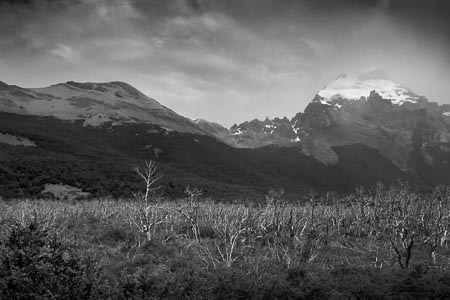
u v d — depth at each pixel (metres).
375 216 48.31
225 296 15.91
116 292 13.75
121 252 25.19
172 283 15.66
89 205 53.06
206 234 37.84
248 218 41.78
